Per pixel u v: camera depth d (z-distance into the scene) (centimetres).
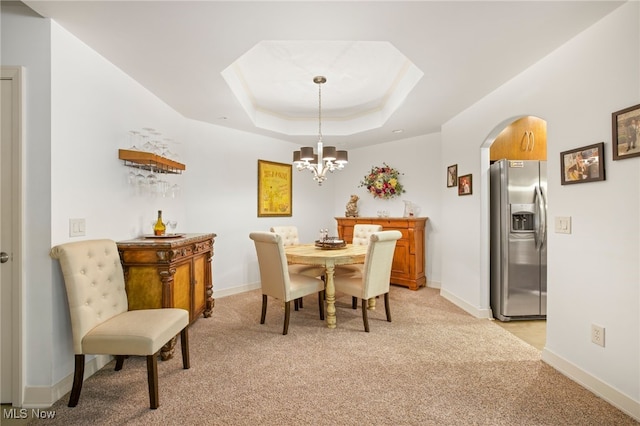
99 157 231
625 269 175
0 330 185
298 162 341
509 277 317
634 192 170
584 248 201
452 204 388
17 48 186
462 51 225
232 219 434
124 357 233
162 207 329
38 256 186
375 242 286
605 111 186
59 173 193
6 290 184
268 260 294
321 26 196
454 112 363
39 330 186
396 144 507
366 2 172
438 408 178
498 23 191
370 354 245
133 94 274
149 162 266
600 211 189
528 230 321
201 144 399
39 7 175
